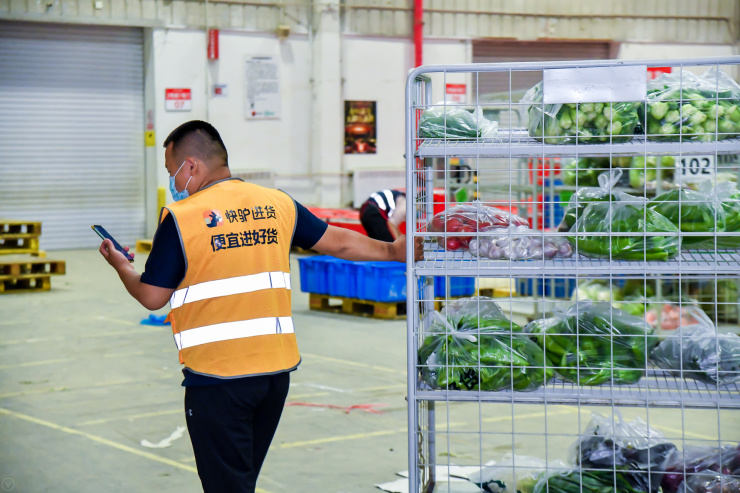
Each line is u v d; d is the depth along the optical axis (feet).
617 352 9.75
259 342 8.91
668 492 10.11
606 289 19.79
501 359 9.62
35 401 18.08
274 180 52.54
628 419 16.31
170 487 13.04
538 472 10.85
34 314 28.86
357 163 54.80
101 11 47.85
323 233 9.81
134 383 19.65
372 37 54.24
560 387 9.80
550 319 10.30
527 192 26.45
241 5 50.62
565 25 57.57
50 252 48.14
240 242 8.95
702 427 15.72
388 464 14.10
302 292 32.48
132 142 50.65
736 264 9.22
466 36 56.03
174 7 49.19
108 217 50.47
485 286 29.35
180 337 8.90
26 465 13.99
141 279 8.81
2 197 47.60
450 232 9.84
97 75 49.24
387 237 26.21
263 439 9.46
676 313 20.72
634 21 58.54
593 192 9.97
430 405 11.26
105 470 13.80
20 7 46.09
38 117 48.08
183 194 9.49
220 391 8.77
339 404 17.76
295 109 52.85
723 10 59.98
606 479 10.37
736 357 9.55
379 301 27.76
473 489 11.17
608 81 9.11
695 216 9.66
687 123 9.23
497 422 16.48
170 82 49.55
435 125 10.00
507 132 10.41
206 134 9.45
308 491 12.87
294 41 52.34
